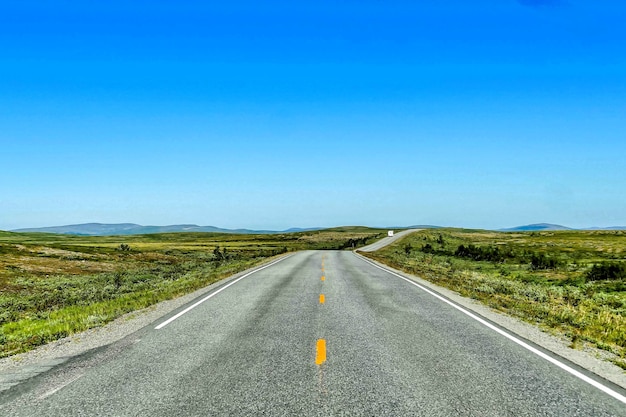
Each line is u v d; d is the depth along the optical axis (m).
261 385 5.84
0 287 27.69
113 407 5.13
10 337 9.59
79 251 57.62
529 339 8.60
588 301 16.38
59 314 12.98
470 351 7.65
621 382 6.05
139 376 6.27
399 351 7.62
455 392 5.60
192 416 4.85
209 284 19.23
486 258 45.16
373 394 5.51
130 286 26.08
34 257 46.31
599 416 4.89
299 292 15.83
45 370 6.69
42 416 4.90
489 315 11.27
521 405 5.18
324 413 4.91
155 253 66.56
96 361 7.12
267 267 29.12
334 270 26.34
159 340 8.55
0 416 4.91
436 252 59.97
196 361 7.02
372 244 91.50
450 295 15.12
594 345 8.25
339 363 6.88
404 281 19.80
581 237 113.50
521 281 26.00
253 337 8.70
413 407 5.10
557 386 5.86
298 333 9.06
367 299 14.02
